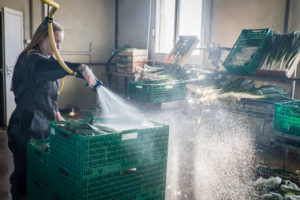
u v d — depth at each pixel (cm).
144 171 173
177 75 468
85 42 682
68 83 672
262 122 441
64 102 674
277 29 443
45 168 185
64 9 648
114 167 159
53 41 171
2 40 517
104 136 152
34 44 204
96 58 702
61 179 168
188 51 496
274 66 377
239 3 484
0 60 551
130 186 167
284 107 259
